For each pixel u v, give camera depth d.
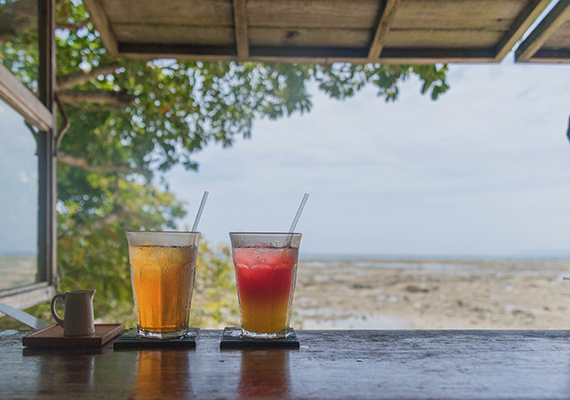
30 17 2.32
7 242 2.04
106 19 2.21
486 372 0.84
